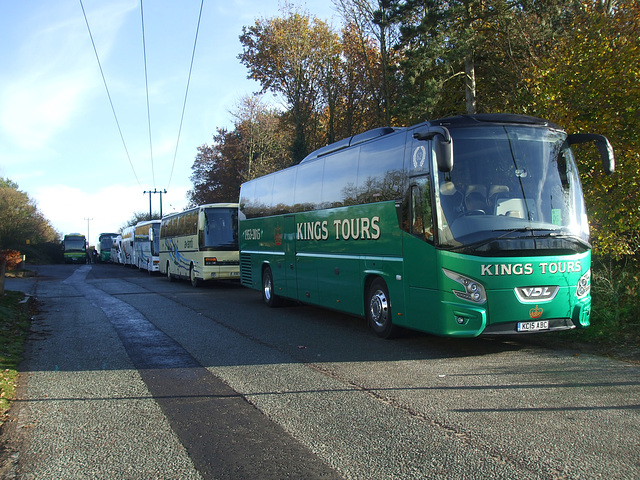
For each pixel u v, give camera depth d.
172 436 4.83
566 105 10.81
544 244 7.28
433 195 7.60
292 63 34.75
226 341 9.49
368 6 27.11
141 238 38.59
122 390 6.45
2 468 4.20
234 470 4.05
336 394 5.99
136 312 13.95
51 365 7.89
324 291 11.16
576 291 7.48
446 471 3.88
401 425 4.90
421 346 8.52
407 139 8.31
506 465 3.95
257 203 15.34
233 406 5.69
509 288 7.16
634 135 10.38
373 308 9.34
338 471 3.96
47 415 5.54
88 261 70.19
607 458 4.02
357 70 33.75
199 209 21.02
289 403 5.72
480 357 7.59
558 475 3.75
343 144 10.48
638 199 10.21
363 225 9.50
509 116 7.96
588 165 10.50
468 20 22.77
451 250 7.32
